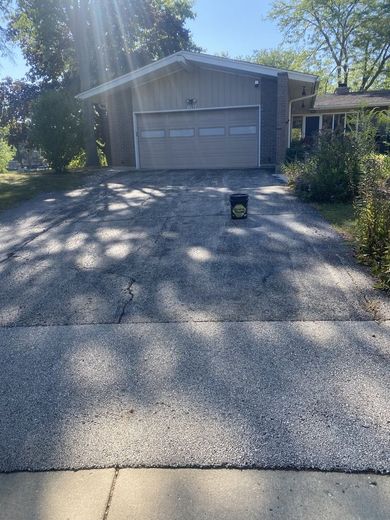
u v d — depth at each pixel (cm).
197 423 229
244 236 588
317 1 2602
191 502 182
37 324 362
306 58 2881
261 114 1432
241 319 353
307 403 242
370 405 238
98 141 2227
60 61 2038
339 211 697
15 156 5028
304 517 172
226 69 1400
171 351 306
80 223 718
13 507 184
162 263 502
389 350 295
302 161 1134
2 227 721
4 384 275
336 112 1864
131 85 1491
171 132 1529
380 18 2512
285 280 432
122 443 218
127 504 182
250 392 254
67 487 193
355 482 189
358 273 439
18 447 218
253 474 195
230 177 1191
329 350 298
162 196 917
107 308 388
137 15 1875
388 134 1155
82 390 264
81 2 1589
